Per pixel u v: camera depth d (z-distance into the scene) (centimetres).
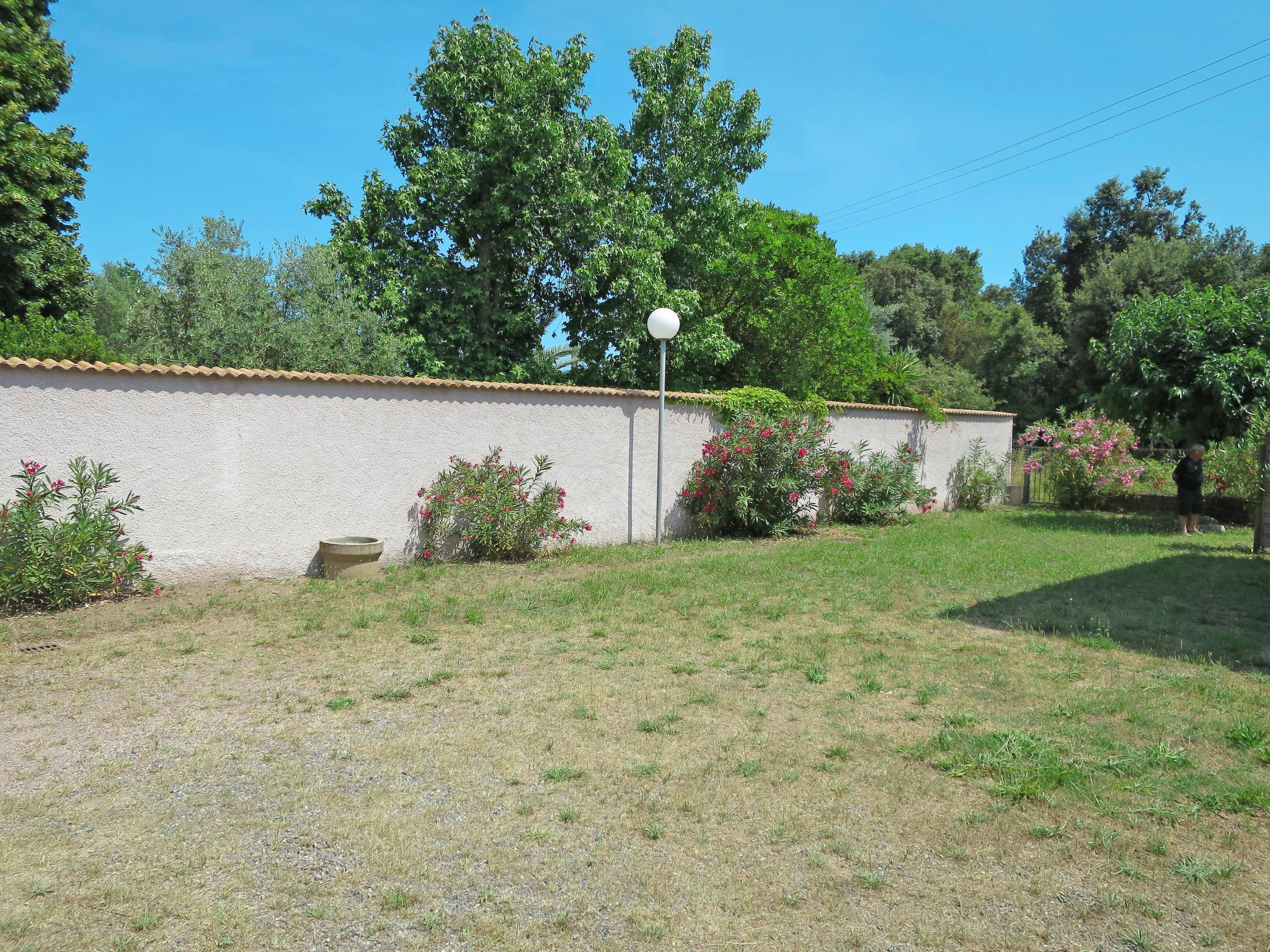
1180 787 371
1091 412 1811
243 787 371
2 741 423
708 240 1977
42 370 697
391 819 341
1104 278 3428
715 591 810
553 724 452
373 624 675
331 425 879
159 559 767
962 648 607
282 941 261
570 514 1088
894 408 1608
